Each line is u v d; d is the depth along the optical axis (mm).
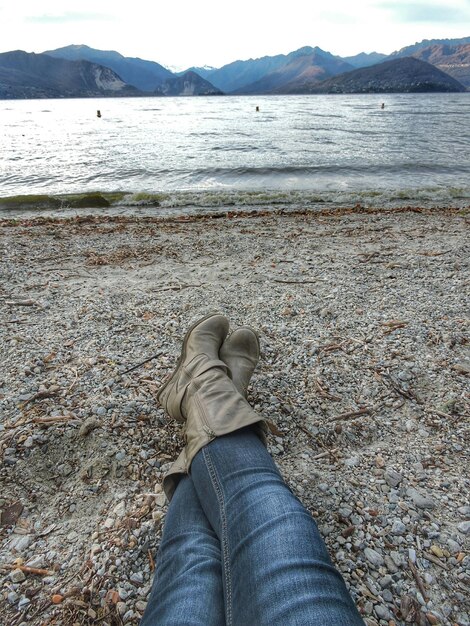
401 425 2564
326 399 2764
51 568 1725
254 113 67750
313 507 2000
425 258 5285
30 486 2102
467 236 6309
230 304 4031
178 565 1321
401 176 14281
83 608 1586
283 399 2746
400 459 2312
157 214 9352
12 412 2520
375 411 2674
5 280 4535
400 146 22688
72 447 2307
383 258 5312
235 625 1110
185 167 16203
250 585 1148
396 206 10008
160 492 2072
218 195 11000
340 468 2244
